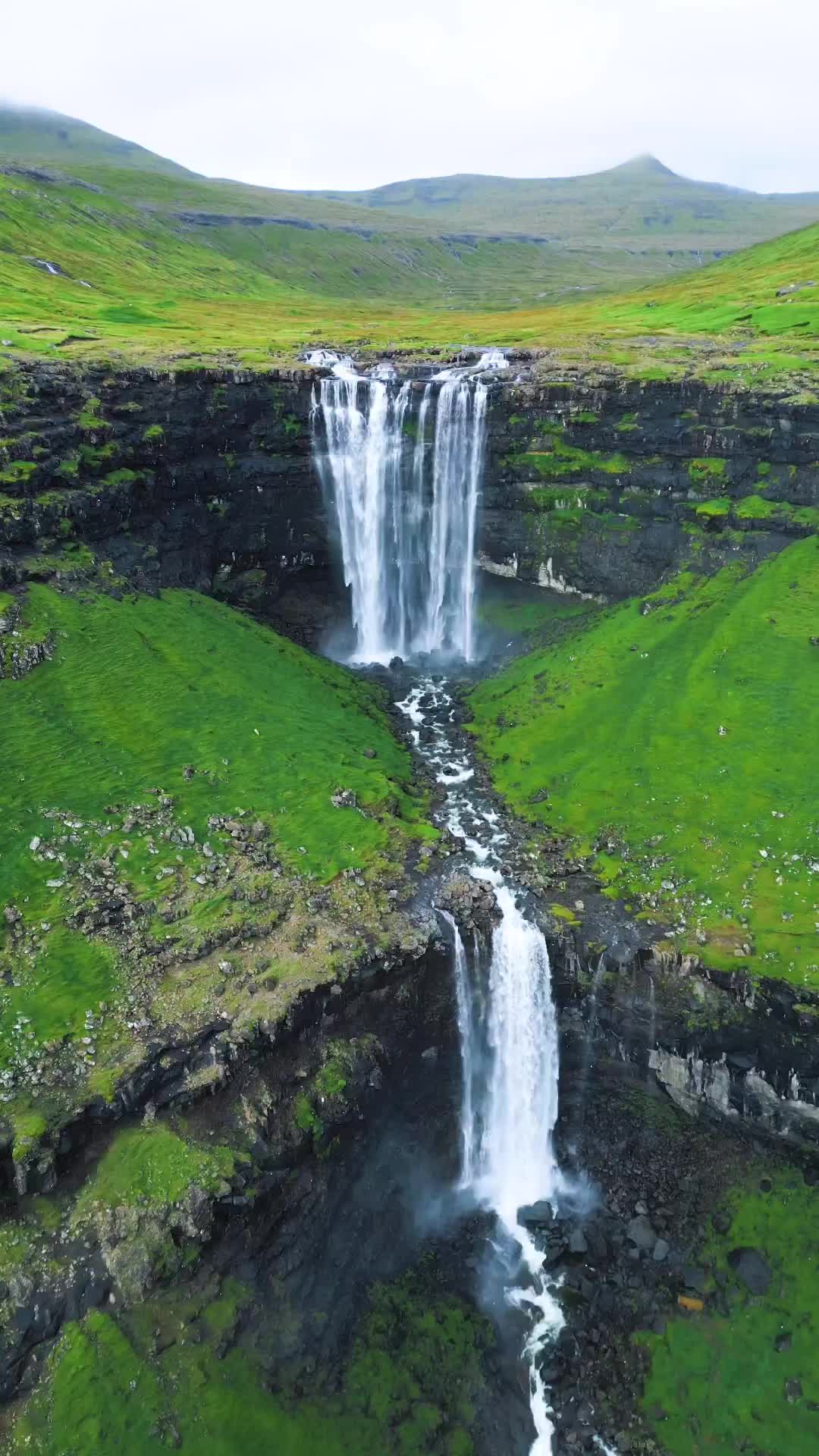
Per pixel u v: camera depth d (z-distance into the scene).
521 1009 39.47
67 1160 29.59
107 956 36.00
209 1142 30.67
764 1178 35.34
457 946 38.69
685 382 61.94
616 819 47.50
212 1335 27.81
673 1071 37.88
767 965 36.22
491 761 54.81
